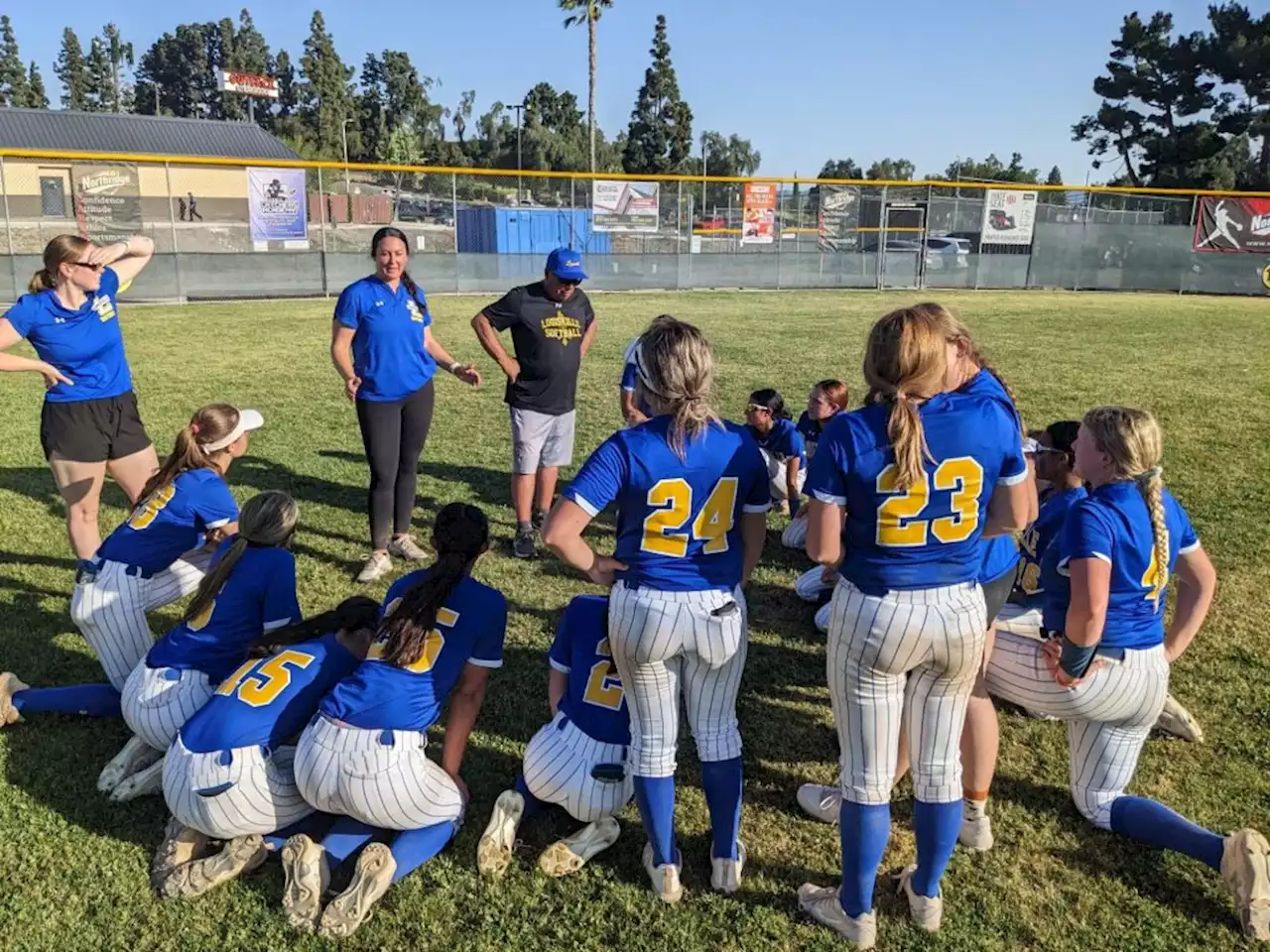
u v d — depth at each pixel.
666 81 67.31
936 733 2.58
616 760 3.00
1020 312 19.39
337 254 20.81
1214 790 3.46
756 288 25.38
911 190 27.31
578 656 3.13
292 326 15.59
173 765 2.91
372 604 3.45
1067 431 3.56
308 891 2.73
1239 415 9.62
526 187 31.22
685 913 2.84
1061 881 3.01
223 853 2.88
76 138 47.16
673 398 2.54
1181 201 25.36
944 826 2.62
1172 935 2.78
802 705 4.11
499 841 2.98
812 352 13.70
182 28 119.44
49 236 22.75
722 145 101.19
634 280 24.50
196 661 3.30
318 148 91.81
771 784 3.52
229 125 51.06
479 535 3.04
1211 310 20.16
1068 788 3.48
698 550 2.61
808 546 2.48
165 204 24.83
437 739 3.73
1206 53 51.94
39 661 4.32
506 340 14.51
